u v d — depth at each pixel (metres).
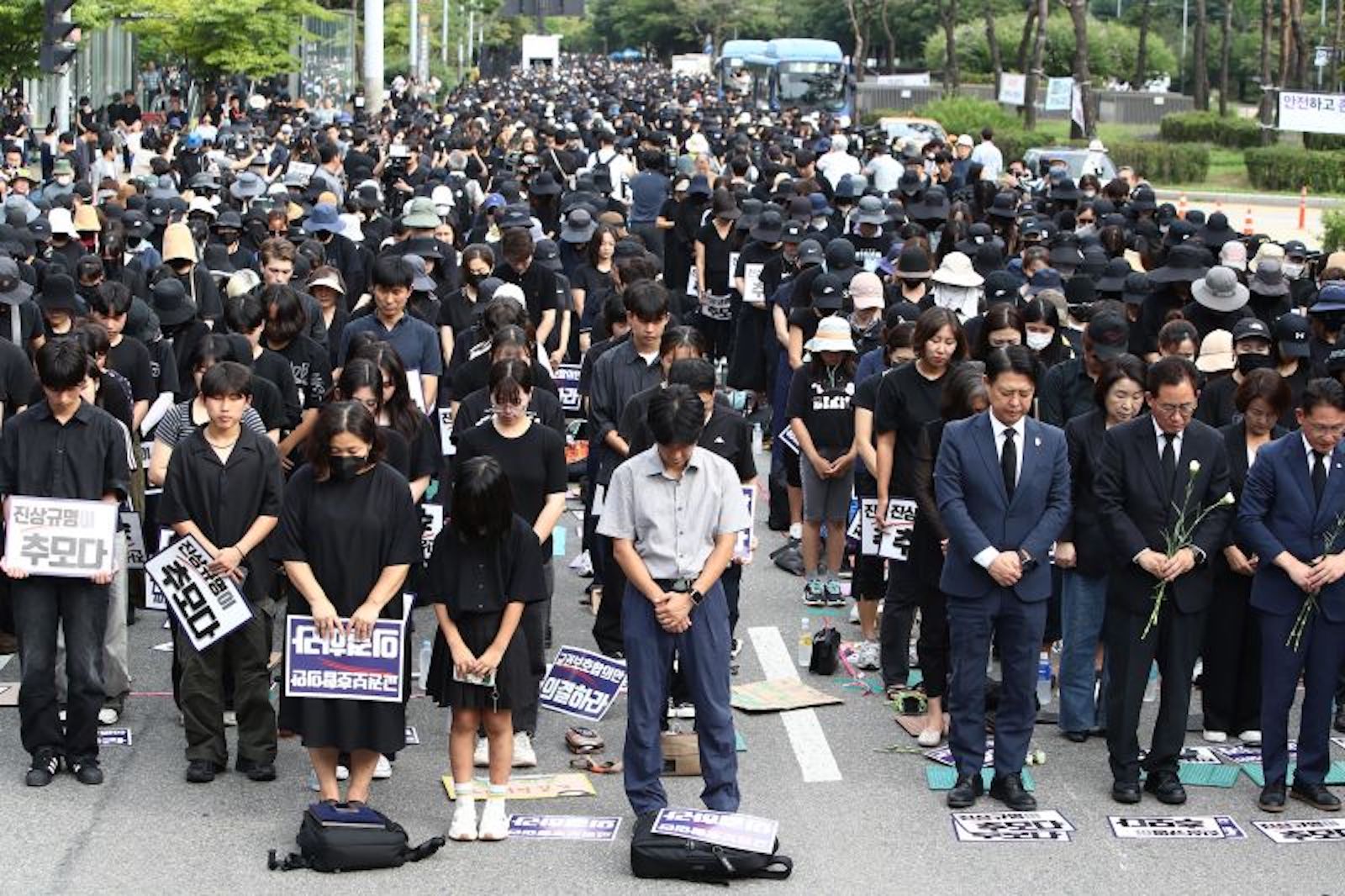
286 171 27.89
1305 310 15.41
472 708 8.97
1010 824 9.33
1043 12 60.66
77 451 9.81
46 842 8.95
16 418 9.87
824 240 19.09
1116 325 10.86
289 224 19.50
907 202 22.31
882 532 11.05
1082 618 10.55
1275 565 9.53
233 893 8.41
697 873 8.56
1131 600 9.58
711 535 9.00
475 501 8.84
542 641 9.52
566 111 54.53
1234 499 10.00
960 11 104.19
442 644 9.09
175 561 9.66
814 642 11.70
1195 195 51.69
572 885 8.52
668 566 8.90
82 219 17.52
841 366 12.72
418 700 11.25
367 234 20.22
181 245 14.30
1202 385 11.38
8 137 35.31
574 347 17.31
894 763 10.20
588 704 10.29
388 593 9.01
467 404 11.16
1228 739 10.80
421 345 12.61
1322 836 9.25
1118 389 10.13
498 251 18.31
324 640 8.93
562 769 10.06
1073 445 10.40
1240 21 109.88
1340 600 9.48
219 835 9.09
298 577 8.97
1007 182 28.72
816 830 9.23
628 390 11.74
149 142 37.47
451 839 9.04
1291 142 64.62
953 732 9.66
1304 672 9.72
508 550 8.97
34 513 9.60
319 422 8.98
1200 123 64.50
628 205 27.78
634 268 14.32
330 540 8.97
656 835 8.64
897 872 8.73
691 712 10.69
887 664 11.16
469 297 14.69
